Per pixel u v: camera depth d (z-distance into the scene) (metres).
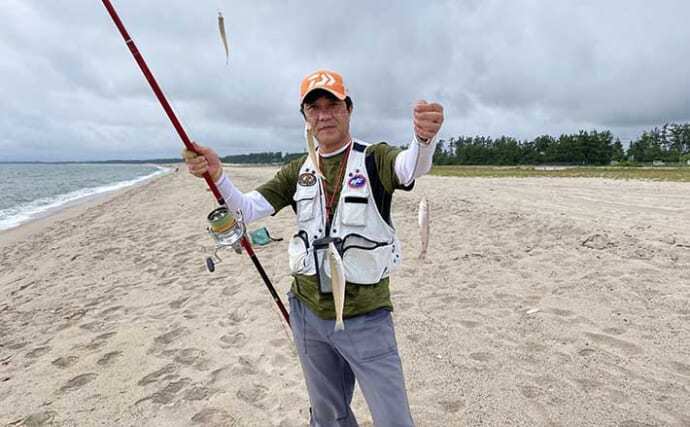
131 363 3.78
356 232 1.92
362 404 3.05
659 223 7.68
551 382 3.18
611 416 2.78
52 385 3.50
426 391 3.15
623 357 3.44
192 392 3.30
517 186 18.36
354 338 1.92
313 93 1.89
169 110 1.98
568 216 8.80
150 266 7.14
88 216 15.87
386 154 1.91
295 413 2.99
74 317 5.02
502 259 6.21
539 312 4.36
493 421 2.80
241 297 5.21
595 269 5.43
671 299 4.37
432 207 11.46
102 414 3.10
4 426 3.02
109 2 1.88
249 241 2.55
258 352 3.85
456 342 3.86
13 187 38.84
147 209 15.82
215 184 2.13
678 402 2.87
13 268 8.31
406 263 6.33
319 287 1.97
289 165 2.33
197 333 4.30
